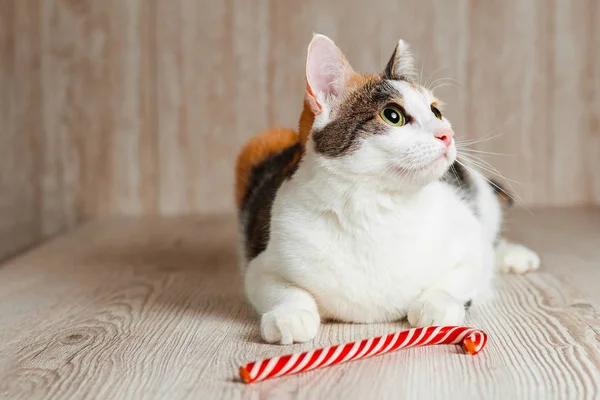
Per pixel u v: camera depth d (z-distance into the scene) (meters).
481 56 4.18
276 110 4.28
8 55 4.20
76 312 2.33
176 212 4.37
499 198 2.88
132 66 4.29
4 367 1.84
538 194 4.25
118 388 1.67
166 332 2.07
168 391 1.64
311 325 1.91
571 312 2.17
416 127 1.91
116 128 4.32
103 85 4.30
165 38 4.27
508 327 2.04
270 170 2.67
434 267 2.01
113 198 4.37
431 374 1.70
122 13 4.26
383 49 4.20
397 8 4.18
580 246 3.12
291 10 4.21
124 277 2.82
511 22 4.16
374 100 1.94
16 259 3.24
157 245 3.43
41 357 1.90
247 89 4.27
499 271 2.68
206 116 4.30
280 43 4.24
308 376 1.70
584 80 4.17
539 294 2.38
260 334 2.01
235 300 2.41
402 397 1.58
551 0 4.14
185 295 2.50
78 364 1.84
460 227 2.12
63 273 2.93
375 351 1.77
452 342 1.88
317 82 1.98
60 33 4.26
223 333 2.04
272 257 2.05
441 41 4.18
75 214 4.36
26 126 4.24
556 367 1.72
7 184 4.13
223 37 4.25
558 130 4.20
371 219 1.93
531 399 1.55
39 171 4.29
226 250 3.27
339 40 4.21
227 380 1.69
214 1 4.23
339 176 1.92
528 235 3.39
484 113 4.22
